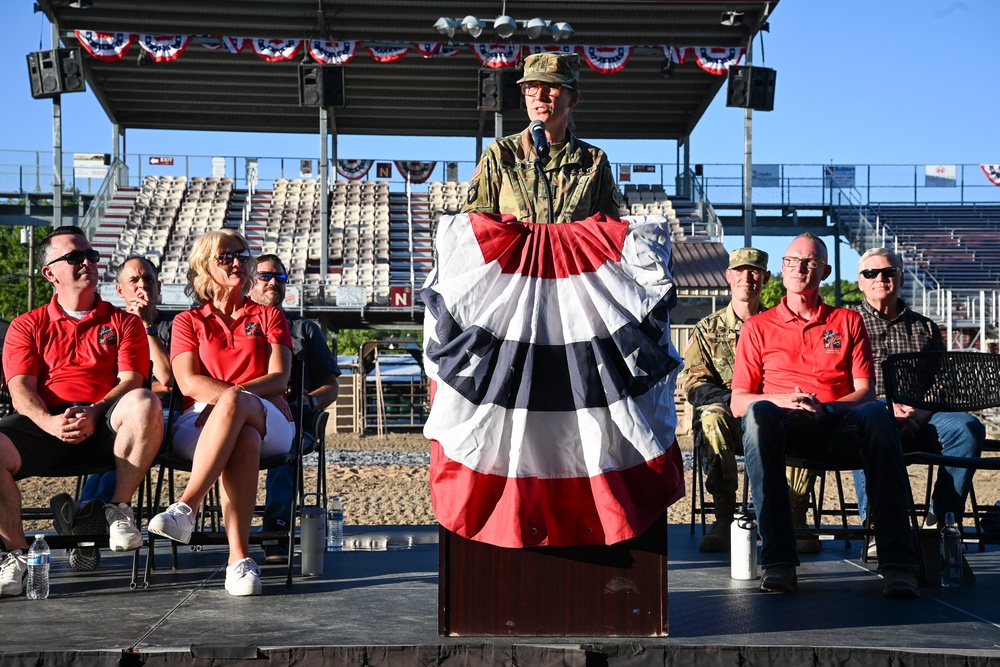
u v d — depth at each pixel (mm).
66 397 4930
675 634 3484
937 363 5473
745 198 27781
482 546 3422
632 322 3453
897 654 3232
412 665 3271
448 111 32656
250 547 5973
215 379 5027
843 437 4789
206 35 25047
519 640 3344
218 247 5145
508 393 3391
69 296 5020
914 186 35000
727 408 5953
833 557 5547
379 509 11211
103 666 3248
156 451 4582
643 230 3545
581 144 4230
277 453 4855
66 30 24734
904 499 4316
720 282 27781
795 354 5395
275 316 5227
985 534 4637
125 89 30656
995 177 35094
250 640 3381
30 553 4234
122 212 32375
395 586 4500
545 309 3469
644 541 3428
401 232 32938
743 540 4777
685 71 29031
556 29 23625
